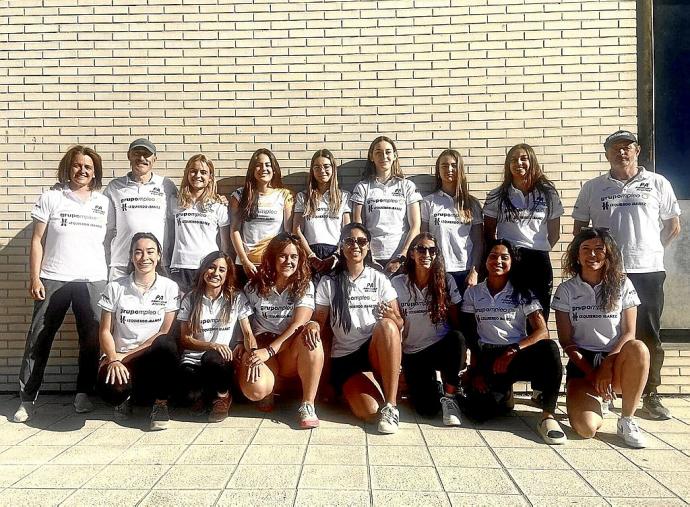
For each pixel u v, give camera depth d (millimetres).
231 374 4191
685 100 5262
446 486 3117
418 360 4375
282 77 5266
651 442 3857
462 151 5219
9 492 3059
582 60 5168
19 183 5297
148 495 3012
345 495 3002
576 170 5168
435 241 4336
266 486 3109
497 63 5207
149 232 4516
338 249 4750
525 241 4680
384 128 5234
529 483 3160
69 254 4574
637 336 4539
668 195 4582
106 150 5289
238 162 5270
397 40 5234
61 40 5289
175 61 5273
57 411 4609
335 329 4340
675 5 5270
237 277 4578
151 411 4332
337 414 4383
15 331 5250
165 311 4281
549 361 3932
